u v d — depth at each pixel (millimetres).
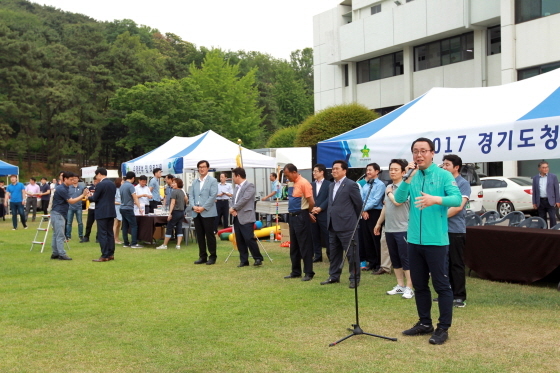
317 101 32156
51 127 49688
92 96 49812
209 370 4219
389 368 4164
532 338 4875
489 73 23047
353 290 7145
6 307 6422
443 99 8953
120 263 9914
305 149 21000
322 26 31594
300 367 4238
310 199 7926
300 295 6887
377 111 28672
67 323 5684
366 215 8484
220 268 9250
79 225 13953
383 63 28234
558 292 6797
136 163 16594
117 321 5723
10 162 50938
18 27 64438
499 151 6852
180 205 12070
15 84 46094
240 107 51000
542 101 7004
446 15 23609
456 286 6152
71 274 8758
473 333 5066
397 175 6645
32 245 12102
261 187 21453
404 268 6652
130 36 75938
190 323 5598
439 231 4691
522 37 19906
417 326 5062
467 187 6191
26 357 4598
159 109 42750
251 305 6371
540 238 7039
